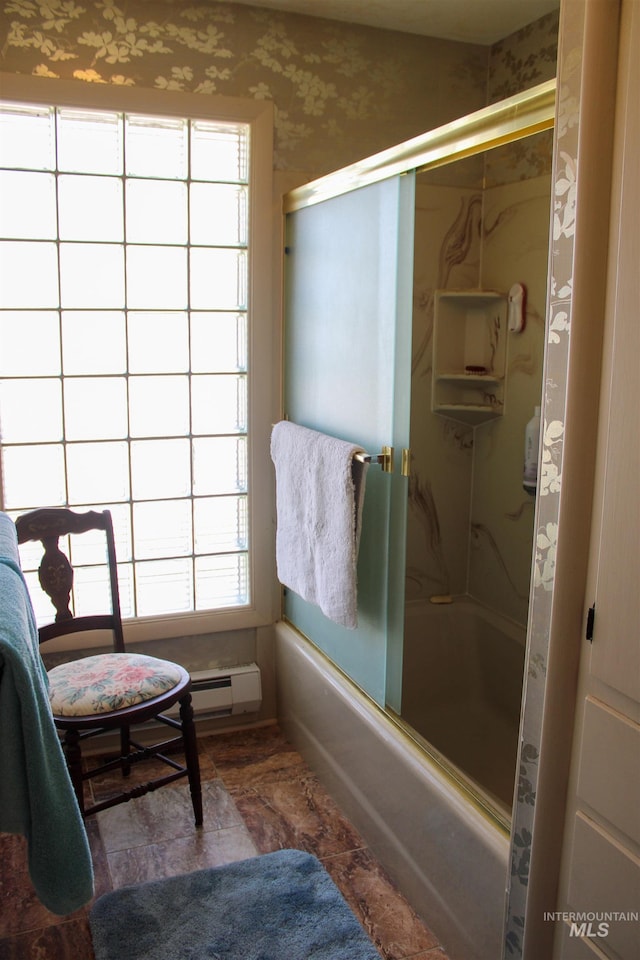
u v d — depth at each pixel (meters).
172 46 2.34
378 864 2.07
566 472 1.23
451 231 2.71
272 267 2.56
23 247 2.33
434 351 2.76
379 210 1.93
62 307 2.38
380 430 1.98
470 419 2.83
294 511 2.30
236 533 2.71
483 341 2.76
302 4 2.37
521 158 2.54
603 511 1.18
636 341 1.09
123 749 2.40
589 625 1.24
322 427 2.34
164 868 2.05
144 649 2.64
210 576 2.70
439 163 1.69
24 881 2.02
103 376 2.46
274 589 2.75
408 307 1.82
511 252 2.62
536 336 2.53
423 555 2.89
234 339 2.60
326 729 2.36
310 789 2.42
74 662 2.21
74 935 1.84
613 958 1.22
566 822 1.34
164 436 2.55
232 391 2.62
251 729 2.79
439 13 2.41
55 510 2.21
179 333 2.52
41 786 1.02
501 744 2.52
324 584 2.09
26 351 2.37
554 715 1.30
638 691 1.13
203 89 2.39
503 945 1.50
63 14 2.23
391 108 2.60
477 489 2.88
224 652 2.75
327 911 1.87
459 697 2.84
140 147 2.39
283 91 2.47
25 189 2.30
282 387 2.64
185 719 2.18
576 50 1.18
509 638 2.67
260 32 2.41
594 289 1.17
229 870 2.02
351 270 2.09
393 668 2.00
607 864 1.22
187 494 2.62
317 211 2.29
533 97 1.36
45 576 2.21
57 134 2.30
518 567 2.68
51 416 2.42
